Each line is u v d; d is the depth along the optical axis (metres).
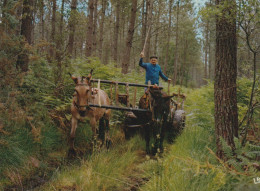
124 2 17.91
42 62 5.91
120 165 4.77
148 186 3.77
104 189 3.79
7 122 4.62
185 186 3.44
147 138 5.89
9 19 4.43
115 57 17.91
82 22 8.30
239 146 3.80
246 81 6.80
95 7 18.56
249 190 2.52
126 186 4.05
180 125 6.50
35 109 5.17
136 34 28.92
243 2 3.49
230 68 4.11
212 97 8.21
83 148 5.82
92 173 4.15
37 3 9.52
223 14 3.87
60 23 7.93
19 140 4.77
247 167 3.45
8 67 4.48
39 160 4.80
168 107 5.73
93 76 7.91
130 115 6.40
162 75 6.80
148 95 5.54
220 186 3.30
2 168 4.12
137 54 22.06
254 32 4.02
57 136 5.69
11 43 4.43
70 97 6.81
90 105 5.05
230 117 4.12
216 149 4.57
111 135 6.73
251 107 4.59
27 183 4.02
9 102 4.51
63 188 3.86
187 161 3.48
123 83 5.59
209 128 5.86
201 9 3.93
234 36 4.09
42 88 6.14
